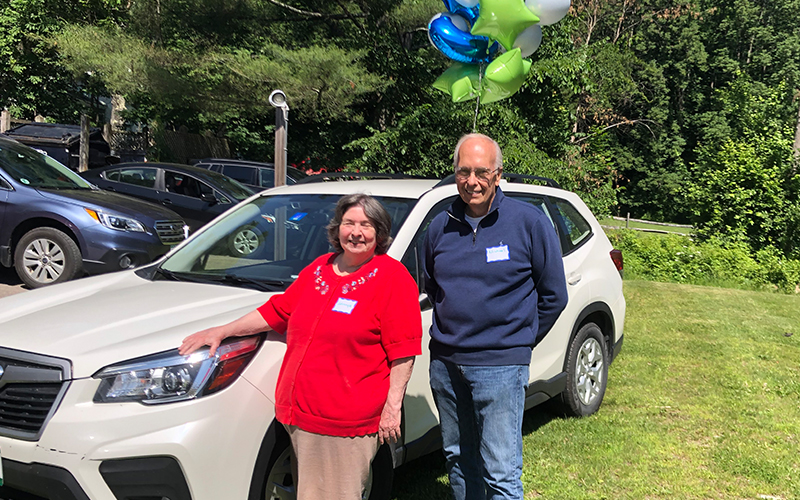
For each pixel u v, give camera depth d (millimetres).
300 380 2371
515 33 5012
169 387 2418
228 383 2494
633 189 44062
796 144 15328
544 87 11383
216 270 3627
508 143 10172
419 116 10305
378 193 3754
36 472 2346
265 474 2547
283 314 2592
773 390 5305
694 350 6453
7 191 6902
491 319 2666
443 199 3719
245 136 20469
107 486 2305
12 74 20219
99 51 14117
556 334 4191
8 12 19484
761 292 10102
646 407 4871
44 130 16359
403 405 3076
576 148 12297
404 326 2402
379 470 2949
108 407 2385
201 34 15398
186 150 19219
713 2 46531
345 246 2416
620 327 5000
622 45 27000
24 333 2684
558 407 4566
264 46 14883
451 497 3436
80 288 3449
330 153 18891
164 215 7652
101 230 6844
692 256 12188
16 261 6883
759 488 3598
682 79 44000
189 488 2361
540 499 3432
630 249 12820
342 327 2334
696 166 16609
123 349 2502
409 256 3334
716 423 4566
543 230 2686
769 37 44344
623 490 3543
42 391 2475
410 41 15789
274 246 3727
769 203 14125
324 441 2357
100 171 11492
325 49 14266
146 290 3273
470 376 2697
